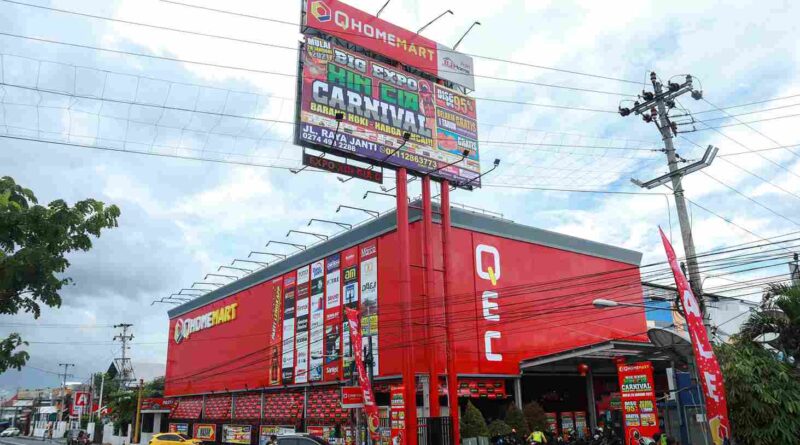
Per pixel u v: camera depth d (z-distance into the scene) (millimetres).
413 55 33406
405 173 31281
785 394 17141
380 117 31172
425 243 31266
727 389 17750
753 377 17453
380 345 32969
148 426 63875
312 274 40250
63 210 8773
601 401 37812
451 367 29094
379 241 34812
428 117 33156
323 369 37375
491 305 33531
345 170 30469
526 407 31422
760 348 18766
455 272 32531
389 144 31094
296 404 40062
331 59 30297
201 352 55188
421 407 31859
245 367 46906
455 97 34938
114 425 69500
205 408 53000
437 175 32688
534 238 37000
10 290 8383
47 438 86375
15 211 8555
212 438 49469
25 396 137125
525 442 28328
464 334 31766
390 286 33250
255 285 47406
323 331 38125
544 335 35406
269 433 41969
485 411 35375
